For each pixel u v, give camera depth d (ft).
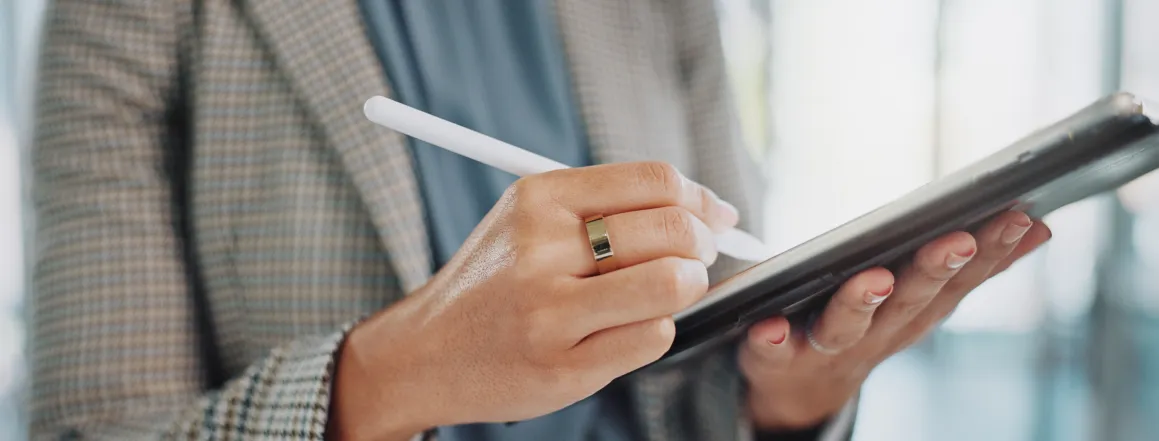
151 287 1.58
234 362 1.72
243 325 1.70
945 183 0.93
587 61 2.03
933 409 5.87
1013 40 5.86
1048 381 5.84
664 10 2.32
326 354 1.18
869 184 6.13
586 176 1.02
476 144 1.09
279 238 1.64
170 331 1.59
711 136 2.28
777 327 1.21
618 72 2.10
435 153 1.79
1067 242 5.90
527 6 2.00
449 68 1.87
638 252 0.98
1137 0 5.72
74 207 1.60
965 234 1.01
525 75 2.01
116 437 1.38
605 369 1.01
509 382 1.05
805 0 6.19
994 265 1.11
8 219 4.96
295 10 1.66
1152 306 5.67
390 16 1.76
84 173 1.61
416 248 1.59
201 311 1.74
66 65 1.66
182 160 1.80
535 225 1.00
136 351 1.52
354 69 1.62
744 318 1.08
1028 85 5.85
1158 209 5.67
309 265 1.63
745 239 1.31
